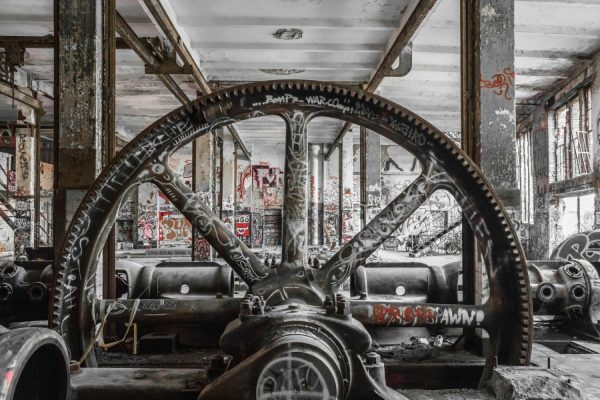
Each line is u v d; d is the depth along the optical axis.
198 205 3.17
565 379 2.53
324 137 21.55
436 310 3.14
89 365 3.14
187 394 2.22
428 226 22.75
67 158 4.07
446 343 4.27
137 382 2.32
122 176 3.14
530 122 15.06
